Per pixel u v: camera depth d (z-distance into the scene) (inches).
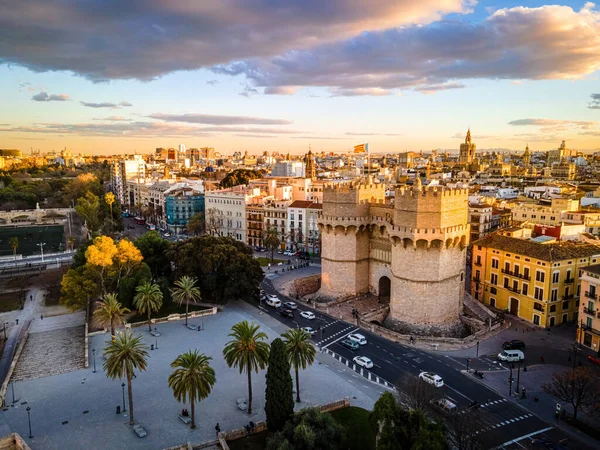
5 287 5039.4
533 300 3809.1
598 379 2620.6
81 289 3909.9
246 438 2260.1
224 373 2945.4
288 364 2274.9
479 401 2600.9
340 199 4195.4
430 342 3425.2
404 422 1982.0
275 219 7214.6
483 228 6043.3
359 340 3368.6
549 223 5792.3
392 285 3853.3
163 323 3821.4
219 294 4222.4
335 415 2452.0
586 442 2240.4
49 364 3102.9
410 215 3563.0
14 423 2394.2
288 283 5147.6
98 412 2501.2
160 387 2765.7
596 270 3289.9
